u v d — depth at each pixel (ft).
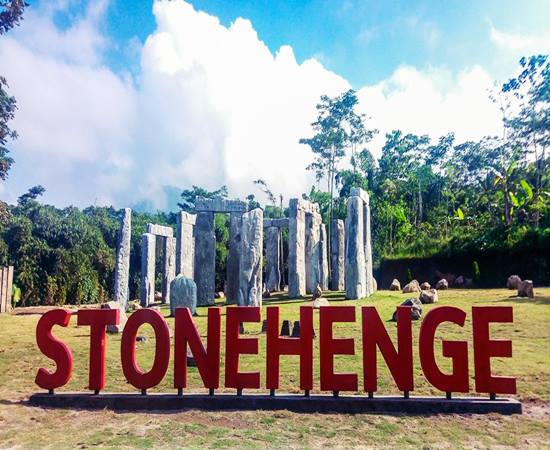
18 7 62.08
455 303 61.93
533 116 134.10
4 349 42.19
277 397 25.86
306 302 73.77
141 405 26.35
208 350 26.68
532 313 51.08
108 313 27.45
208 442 21.26
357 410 25.21
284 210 189.06
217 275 130.41
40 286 104.22
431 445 20.74
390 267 113.70
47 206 129.70
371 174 165.07
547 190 114.11
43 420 24.49
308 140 153.58
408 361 25.35
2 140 74.38
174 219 186.09
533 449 20.26
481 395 27.22
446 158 174.60
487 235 100.78
